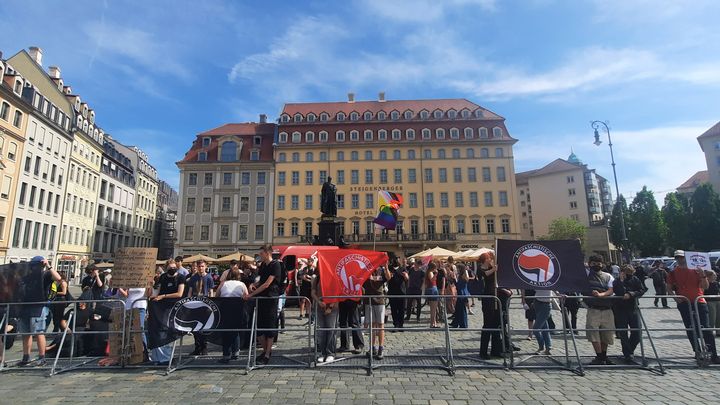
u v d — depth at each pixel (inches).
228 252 2170.3
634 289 314.8
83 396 228.8
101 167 2143.2
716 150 2827.3
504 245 315.6
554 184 3292.3
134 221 2600.9
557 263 307.7
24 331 309.3
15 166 1427.2
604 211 4106.8
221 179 2237.9
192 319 294.5
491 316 321.1
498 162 2271.2
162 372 279.1
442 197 2251.5
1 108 1353.3
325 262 319.0
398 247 2202.3
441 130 2326.5
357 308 366.3
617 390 237.6
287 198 2228.1
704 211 2358.5
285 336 428.5
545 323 339.0
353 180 2266.2
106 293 390.3
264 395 228.5
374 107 2522.1
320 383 251.1
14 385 251.4
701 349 296.4
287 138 2314.2
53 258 1681.8
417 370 281.0
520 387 243.1
